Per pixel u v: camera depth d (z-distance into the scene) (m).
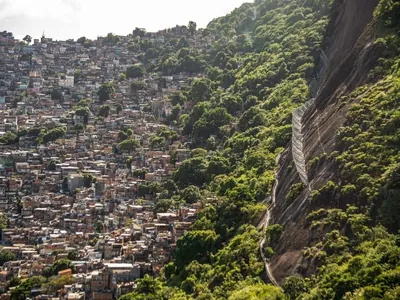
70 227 195.50
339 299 80.44
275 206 124.94
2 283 158.50
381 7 133.62
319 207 103.12
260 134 190.75
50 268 158.75
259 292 94.44
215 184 185.50
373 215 91.31
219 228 141.00
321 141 120.31
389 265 79.38
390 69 117.44
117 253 167.38
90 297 144.75
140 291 132.25
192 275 126.94
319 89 170.25
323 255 92.12
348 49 160.50
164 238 162.00
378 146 100.38
